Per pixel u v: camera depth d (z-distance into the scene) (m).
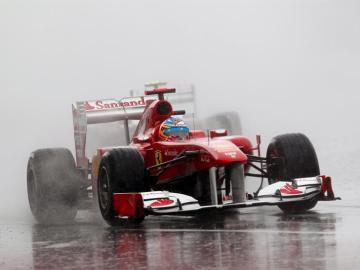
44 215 41.75
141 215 34.84
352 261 24.75
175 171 38.47
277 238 29.61
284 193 36.25
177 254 27.73
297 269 24.06
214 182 36.06
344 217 34.47
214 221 36.25
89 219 42.41
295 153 37.91
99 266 26.70
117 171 36.66
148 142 40.06
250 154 40.22
